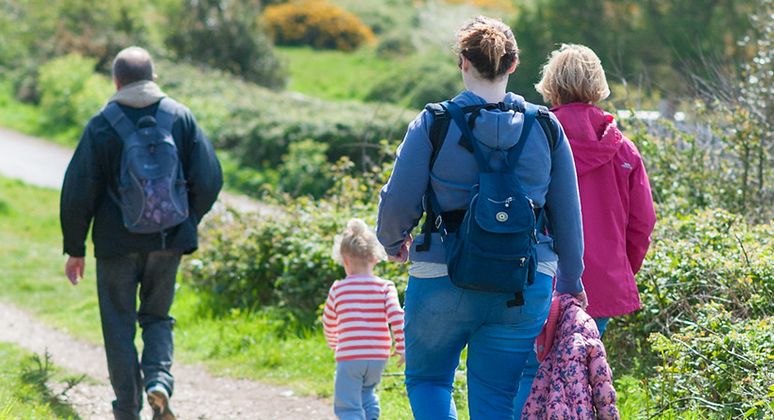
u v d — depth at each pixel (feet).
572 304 48.37
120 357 69.72
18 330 124.26
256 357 98.84
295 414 81.20
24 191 261.85
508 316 46.50
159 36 469.98
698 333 67.26
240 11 460.14
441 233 45.98
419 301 46.91
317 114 319.06
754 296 71.15
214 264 123.65
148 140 69.87
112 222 69.92
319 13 623.36
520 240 44.24
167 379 69.82
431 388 48.75
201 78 388.57
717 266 75.20
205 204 73.26
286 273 112.57
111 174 70.23
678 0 327.88
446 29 591.37
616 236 57.11
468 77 47.57
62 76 390.63
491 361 47.70
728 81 113.70
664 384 64.44
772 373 59.21
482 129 45.55
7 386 81.56
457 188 45.62
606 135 57.06
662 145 104.83
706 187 101.86
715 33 314.76
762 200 100.73
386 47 591.37
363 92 500.33
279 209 129.49
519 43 352.49
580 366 46.19
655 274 77.56
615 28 338.13
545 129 47.14
